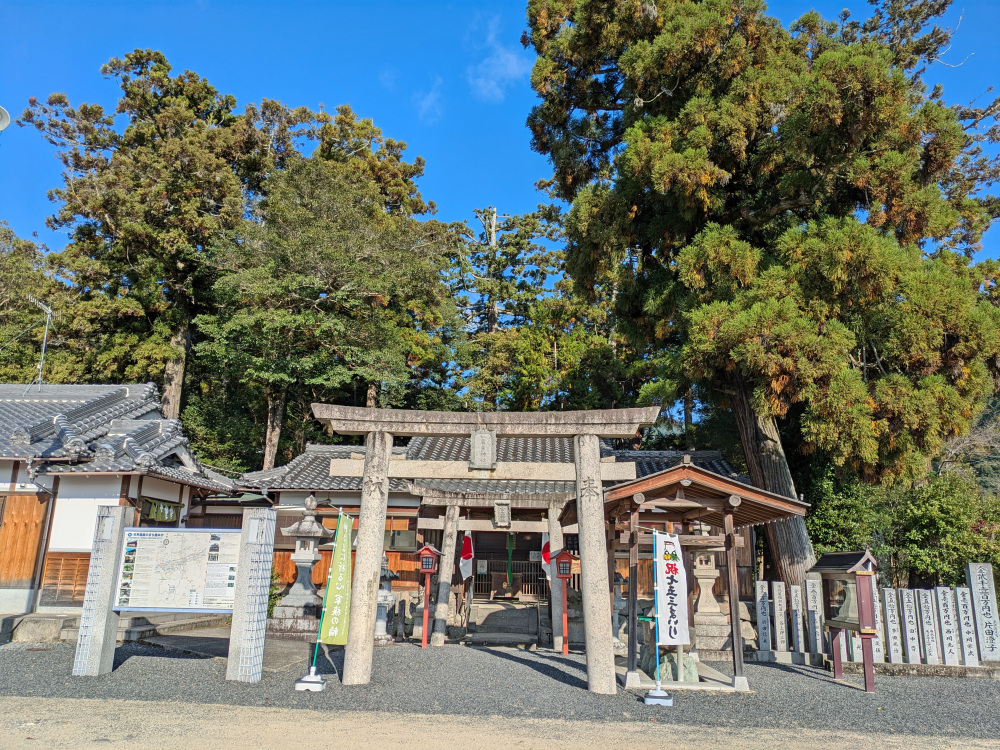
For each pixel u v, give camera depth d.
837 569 8.73
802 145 11.06
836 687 7.94
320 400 26.83
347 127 29.92
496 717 6.09
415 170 31.55
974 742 5.70
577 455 7.54
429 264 24.92
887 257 9.70
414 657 9.33
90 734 5.20
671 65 12.38
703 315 10.75
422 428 7.68
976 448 17.59
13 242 28.25
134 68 27.53
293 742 5.11
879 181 10.42
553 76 14.64
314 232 21.72
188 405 26.19
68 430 13.05
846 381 9.82
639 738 5.51
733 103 11.64
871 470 10.62
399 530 15.82
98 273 23.73
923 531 12.54
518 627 14.02
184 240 23.34
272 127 28.05
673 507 8.12
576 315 26.25
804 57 12.70
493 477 7.55
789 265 10.96
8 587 12.02
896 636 9.20
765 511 8.20
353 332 23.00
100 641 7.41
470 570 13.04
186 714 5.89
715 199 12.08
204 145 25.11
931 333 9.83
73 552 12.21
